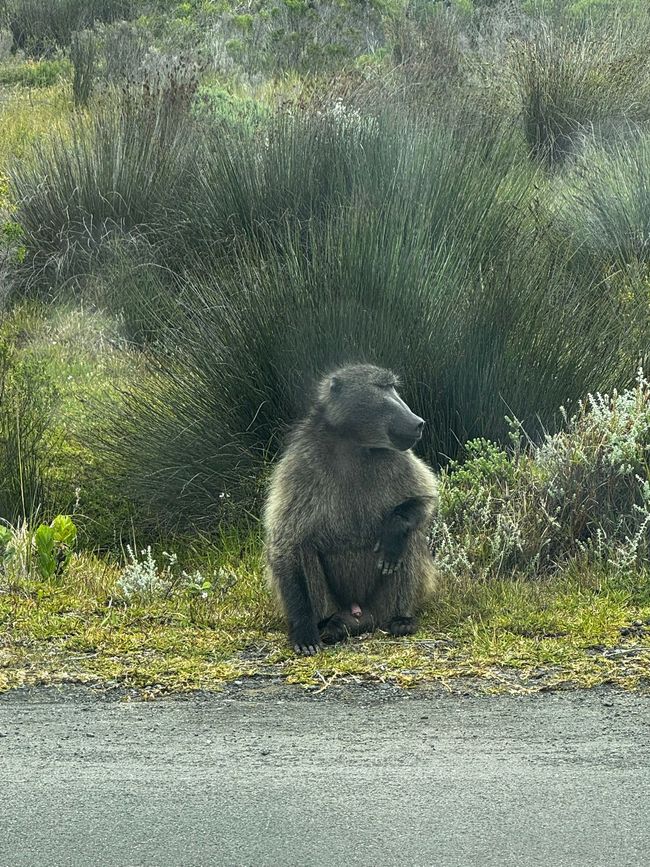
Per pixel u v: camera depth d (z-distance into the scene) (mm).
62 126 24797
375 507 8516
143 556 11484
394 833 5316
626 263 15938
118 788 5883
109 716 6965
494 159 17406
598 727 6480
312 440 8539
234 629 8570
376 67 25203
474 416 11562
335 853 5160
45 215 18781
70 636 8383
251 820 5484
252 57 30516
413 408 11508
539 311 12062
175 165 18938
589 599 8719
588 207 17109
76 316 17250
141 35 30750
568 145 21141
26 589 9336
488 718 6688
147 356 14477
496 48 27062
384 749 6285
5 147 24188
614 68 21875
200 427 12156
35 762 6266
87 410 14164
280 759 6195
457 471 10852
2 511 12109
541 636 8094
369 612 8820
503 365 11625
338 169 16266
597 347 12008
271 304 12094
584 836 5238
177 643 8195
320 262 12312
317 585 8641
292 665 7766
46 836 5391
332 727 6648
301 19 32844
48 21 36125
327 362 11594
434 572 9039
